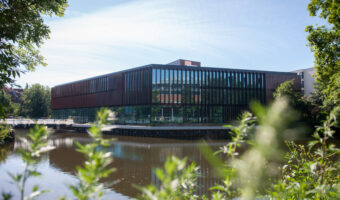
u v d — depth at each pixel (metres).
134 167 14.67
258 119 0.60
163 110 41.84
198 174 1.65
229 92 46.22
